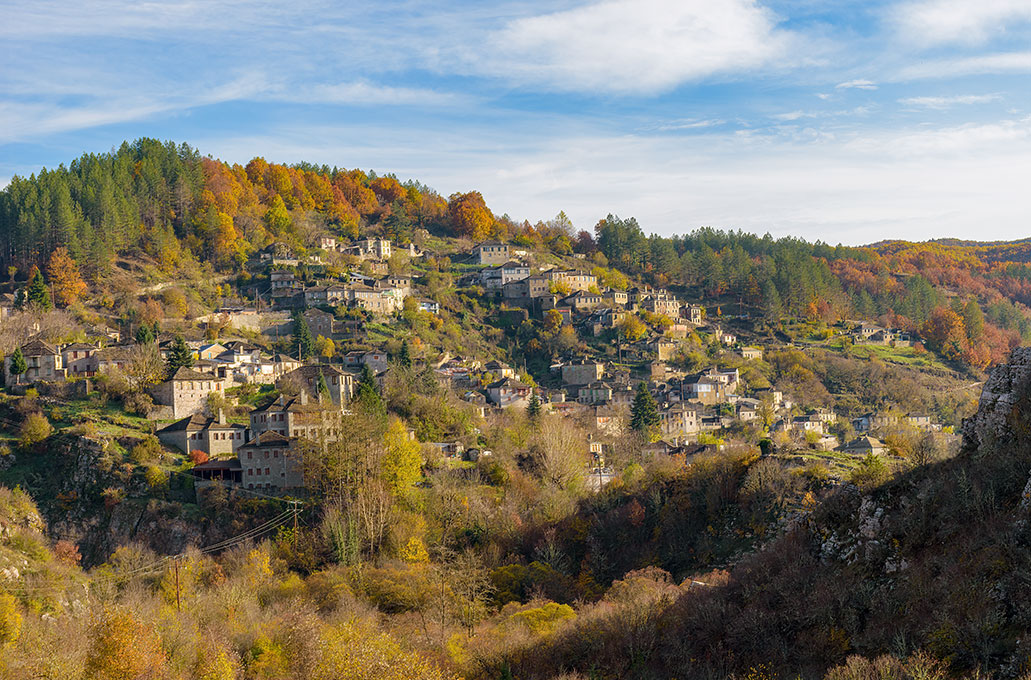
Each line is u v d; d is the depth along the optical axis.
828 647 81.31
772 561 96.12
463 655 102.94
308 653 100.56
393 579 126.25
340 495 159.00
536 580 133.25
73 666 96.00
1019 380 85.62
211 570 134.12
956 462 87.69
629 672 92.81
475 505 161.38
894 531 86.56
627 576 123.75
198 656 102.38
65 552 143.38
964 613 73.69
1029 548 74.06
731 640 89.38
